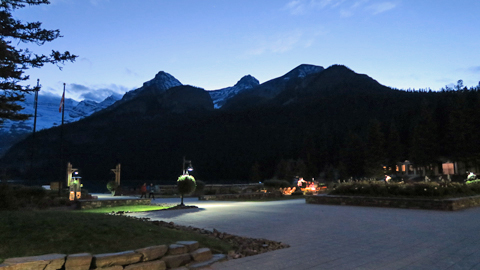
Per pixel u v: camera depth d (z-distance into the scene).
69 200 17.58
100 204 17.22
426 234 8.16
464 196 15.88
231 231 8.66
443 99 88.00
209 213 12.74
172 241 6.16
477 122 61.69
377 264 5.52
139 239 6.03
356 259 5.84
